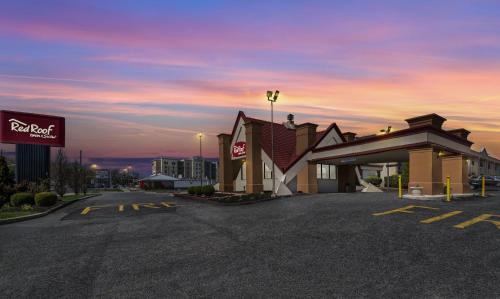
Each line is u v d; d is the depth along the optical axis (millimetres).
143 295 5246
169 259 7398
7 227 12805
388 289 5234
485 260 6500
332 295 5059
